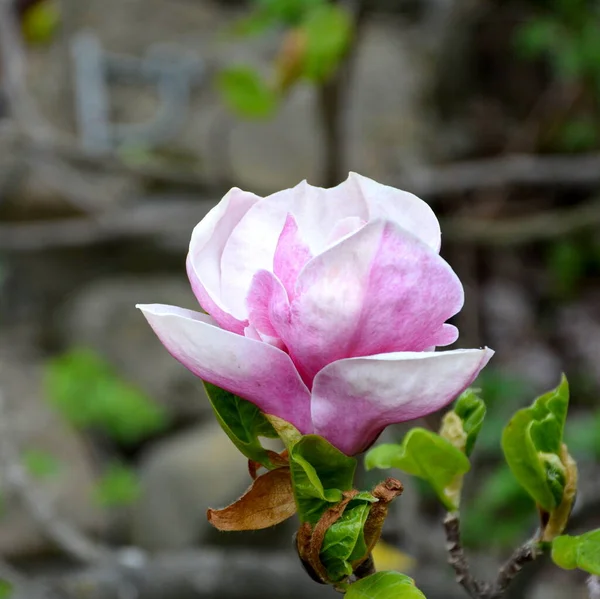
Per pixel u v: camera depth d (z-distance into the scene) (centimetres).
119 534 526
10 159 617
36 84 730
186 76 750
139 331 666
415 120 767
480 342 655
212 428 574
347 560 108
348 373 100
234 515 114
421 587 304
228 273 114
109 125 725
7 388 583
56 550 464
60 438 553
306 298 101
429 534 373
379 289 99
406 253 98
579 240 677
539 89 809
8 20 422
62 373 574
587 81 729
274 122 735
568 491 128
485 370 556
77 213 660
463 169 528
